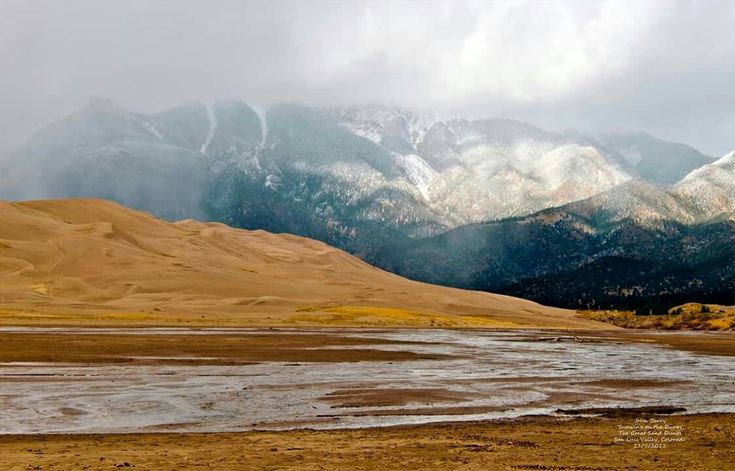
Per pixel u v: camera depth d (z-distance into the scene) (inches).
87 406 1362.0
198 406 1386.6
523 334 5275.6
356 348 2974.9
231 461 884.0
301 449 968.3
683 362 2689.5
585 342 4345.5
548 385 1820.9
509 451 966.4
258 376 1882.4
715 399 1608.0
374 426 1207.6
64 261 7165.4
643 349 3599.9
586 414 1365.7
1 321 4092.0
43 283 6614.2
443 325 6515.8
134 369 1975.9
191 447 982.4
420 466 867.4
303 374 1953.7
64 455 912.3
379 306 7869.1
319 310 6619.1
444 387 1732.3
